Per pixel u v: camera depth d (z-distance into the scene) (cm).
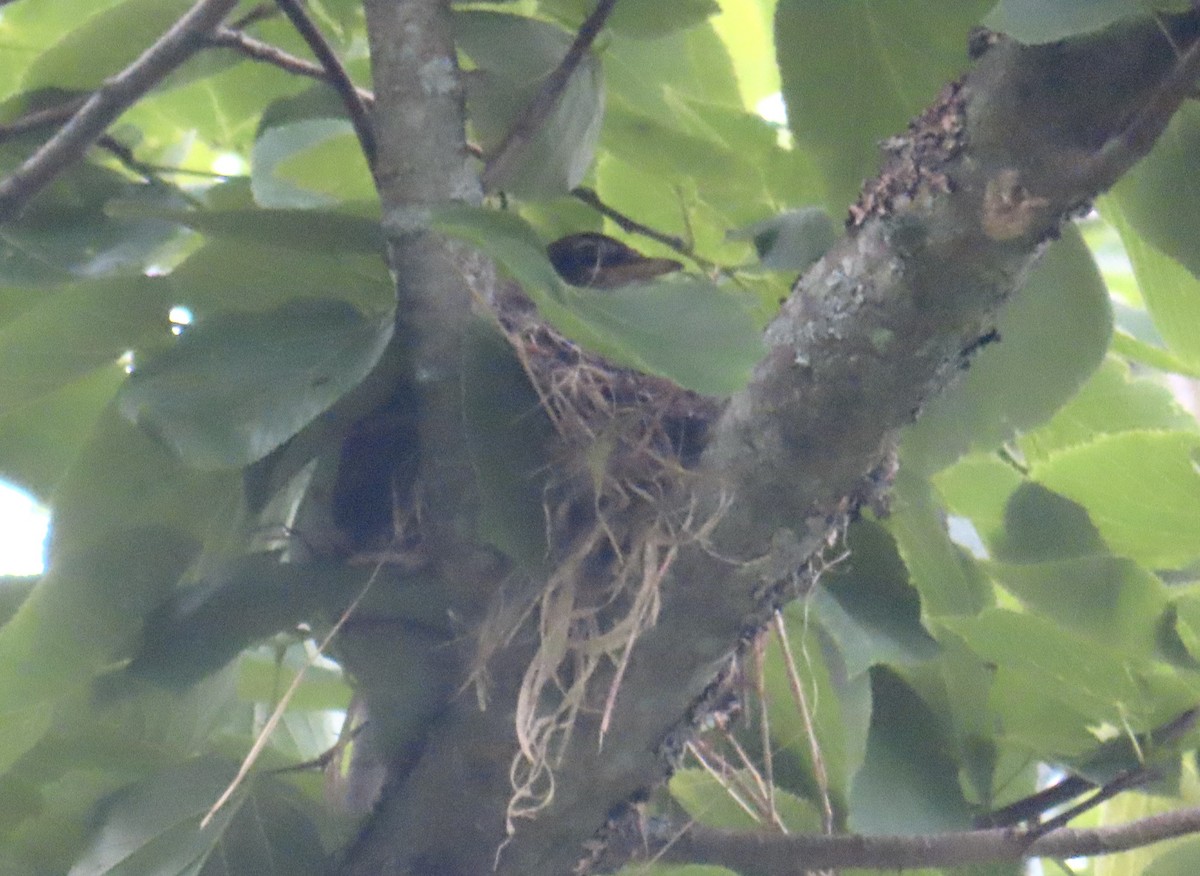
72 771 385
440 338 330
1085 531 431
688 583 331
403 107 335
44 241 371
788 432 322
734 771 405
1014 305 390
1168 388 511
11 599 375
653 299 265
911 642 390
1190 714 403
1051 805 422
